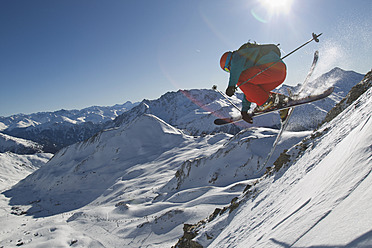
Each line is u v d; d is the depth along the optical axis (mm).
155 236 29453
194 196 40500
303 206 2951
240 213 9406
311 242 1646
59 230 40375
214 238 9562
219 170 49656
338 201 1909
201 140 117750
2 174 181625
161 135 129000
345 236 1321
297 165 8180
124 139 125625
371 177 1720
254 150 50250
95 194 89000
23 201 99188
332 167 3232
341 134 5910
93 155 121000
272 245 2363
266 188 9609
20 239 39969
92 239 34312
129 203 52094
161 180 73562
